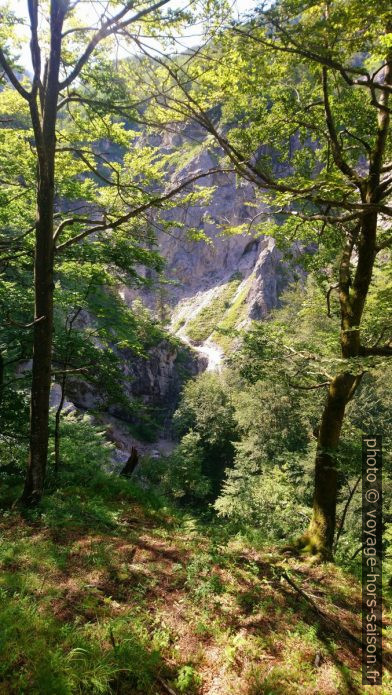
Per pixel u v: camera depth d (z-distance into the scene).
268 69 7.08
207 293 69.06
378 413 22.73
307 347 8.88
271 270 61.69
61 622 3.68
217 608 4.38
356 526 15.71
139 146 9.05
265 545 6.89
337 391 7.68
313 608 4.73
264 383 24.11
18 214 10.21
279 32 5.70
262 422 25.55
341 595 5.32
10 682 2.89
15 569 4.57
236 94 7.56
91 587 4.37
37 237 6.68
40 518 6.27
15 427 9.26
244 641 3.83
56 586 4.30
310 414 18.89
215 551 5.76
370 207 6.09
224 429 33.72
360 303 7.73
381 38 4.46
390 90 5.73
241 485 21.16
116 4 5.89
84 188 9.87
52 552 5.02
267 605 4.55
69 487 8.15
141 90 7.16
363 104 8.59
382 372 20.03
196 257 72.31
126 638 3.52
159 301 61.41
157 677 3.28
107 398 11.47
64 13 5.88
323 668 3.70
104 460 12.79
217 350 56.62
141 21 6.02
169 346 47.84
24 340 9.73
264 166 8.89
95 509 6.86
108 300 10.87
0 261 9.46
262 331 9.20
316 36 5.58
